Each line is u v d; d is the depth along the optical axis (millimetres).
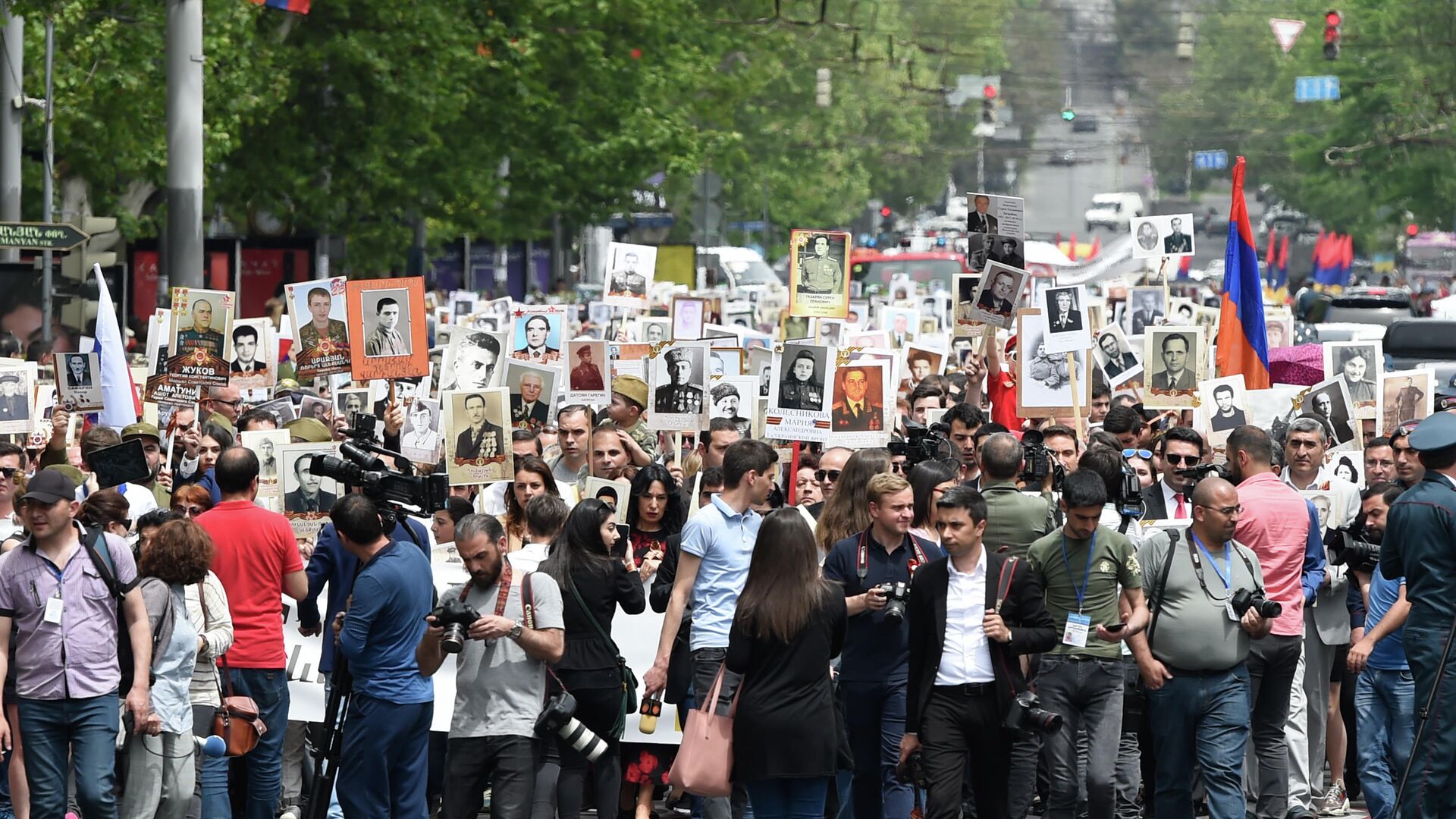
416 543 21766
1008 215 30328
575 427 27094
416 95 69250
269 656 22047
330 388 34281
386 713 20672
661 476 24594
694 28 87312
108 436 26078
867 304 68312
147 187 68750
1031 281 61719
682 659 23469
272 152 70438
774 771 19016
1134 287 44875
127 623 20547
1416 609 21250
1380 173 157875
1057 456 26891
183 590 20938
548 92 78125
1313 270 128875
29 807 21188
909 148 194000
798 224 160625
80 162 63781
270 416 27734
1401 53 154625
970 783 22469
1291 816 24391
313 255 71812
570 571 21656
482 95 75688
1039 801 24797
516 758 20594
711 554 21797
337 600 22531
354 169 71188
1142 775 25797
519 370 29984
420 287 29062
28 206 65688
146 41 59062
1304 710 24750
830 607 19234
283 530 22203
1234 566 22062
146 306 67500
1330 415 29438
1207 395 29797
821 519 22906
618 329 41812
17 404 28562
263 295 71688
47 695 20328
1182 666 21922
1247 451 23734
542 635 20453
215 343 29391
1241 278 32969
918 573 20797
